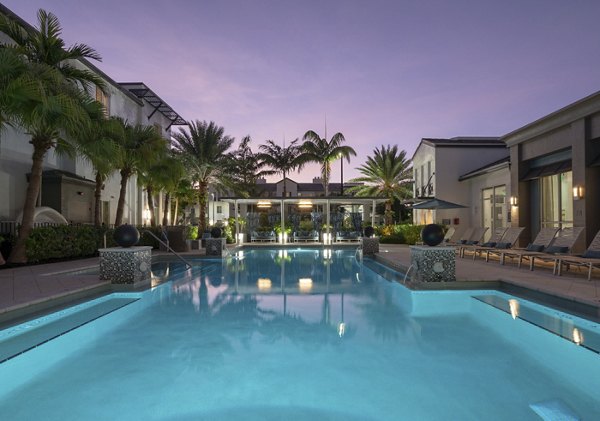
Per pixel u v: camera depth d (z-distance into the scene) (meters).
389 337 4.93
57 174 15.38
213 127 25.77
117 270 8.04
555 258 8.52
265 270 11.87
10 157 14.14
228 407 3.11
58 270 9.82
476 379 3.63
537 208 14.75
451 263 8.02
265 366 3.98
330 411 3.03
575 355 4.29
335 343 4.70
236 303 6.98
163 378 3.70
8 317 5.46
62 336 4.98
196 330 5.30
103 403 3.19
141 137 15.98
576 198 11.54
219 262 14.33
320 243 22.55
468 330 5.26
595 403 3.13
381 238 24.69
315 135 32.53
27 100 9.37
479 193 20.56
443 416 2.93
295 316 6.02
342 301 7.13
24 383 3.62
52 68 10.29
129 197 22.55
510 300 7.02
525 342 4.76
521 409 3.04
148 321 5.79
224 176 26.12
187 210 34.41
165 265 13.36
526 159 14.80
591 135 11.15
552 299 6.35
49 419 2.92
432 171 23.22
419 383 3.55
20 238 11.05
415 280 8.45
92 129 11.80
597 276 8.19
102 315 5.99
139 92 24.28
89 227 13.88
